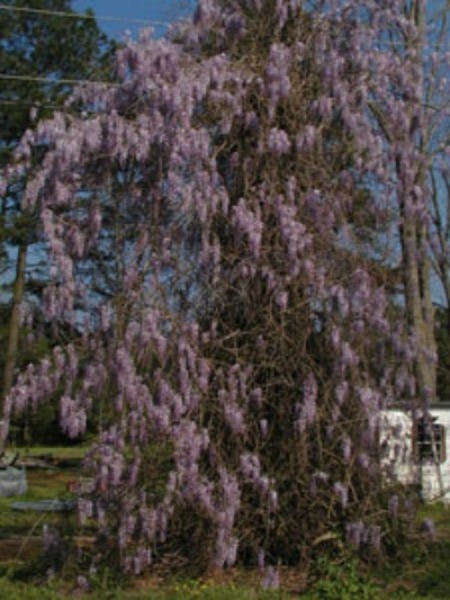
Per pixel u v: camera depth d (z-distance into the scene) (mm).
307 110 9133
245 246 8648
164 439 8062
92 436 8367
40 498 17984
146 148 8227
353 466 8633
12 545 11500
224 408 8266
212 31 9336
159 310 8297
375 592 7957
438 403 17375
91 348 8211
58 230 8172
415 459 9234
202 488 7961
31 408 8328
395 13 9625
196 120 8844
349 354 8430
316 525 8617
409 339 8938
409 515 9031
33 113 10125
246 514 8578
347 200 8977
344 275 8703
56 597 7734
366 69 9305
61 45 26922
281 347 8594
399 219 9195
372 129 9281
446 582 8352
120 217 8523
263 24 9359
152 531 7969
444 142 12016
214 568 8438
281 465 8625
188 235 8617
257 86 8977
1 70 25859
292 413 8641
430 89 11086
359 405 8578
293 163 8922
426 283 18312
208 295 8680
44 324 8633
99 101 8695
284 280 8539
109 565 8305
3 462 19812
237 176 8992
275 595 7727
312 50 9289
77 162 8258
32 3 27000
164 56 8578
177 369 8172
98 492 8172
